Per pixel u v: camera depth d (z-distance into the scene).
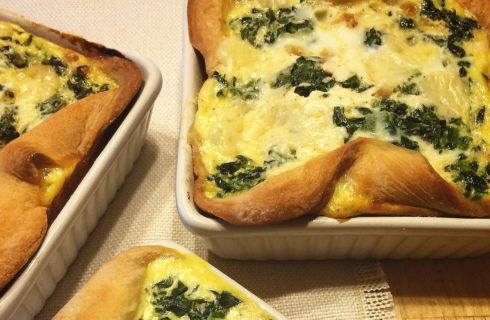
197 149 0.42
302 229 0.40
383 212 0.40
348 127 0.42
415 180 0.40
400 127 0.43
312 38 0.46
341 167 0.40
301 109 0.43
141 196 0.49
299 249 0.44
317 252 0.44
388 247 0.43
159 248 0.40
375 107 0.43
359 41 0.46
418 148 0.42
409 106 0.43
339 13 0.47
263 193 0.39
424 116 0.43
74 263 0.46
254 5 0.48
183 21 0.50
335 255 0.45
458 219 0.40
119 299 0.38
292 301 0.45
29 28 0.48
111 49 0.47
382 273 0.45
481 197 0.41
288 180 0.40
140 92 0.45
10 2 0.57
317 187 0.39
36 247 0.40
